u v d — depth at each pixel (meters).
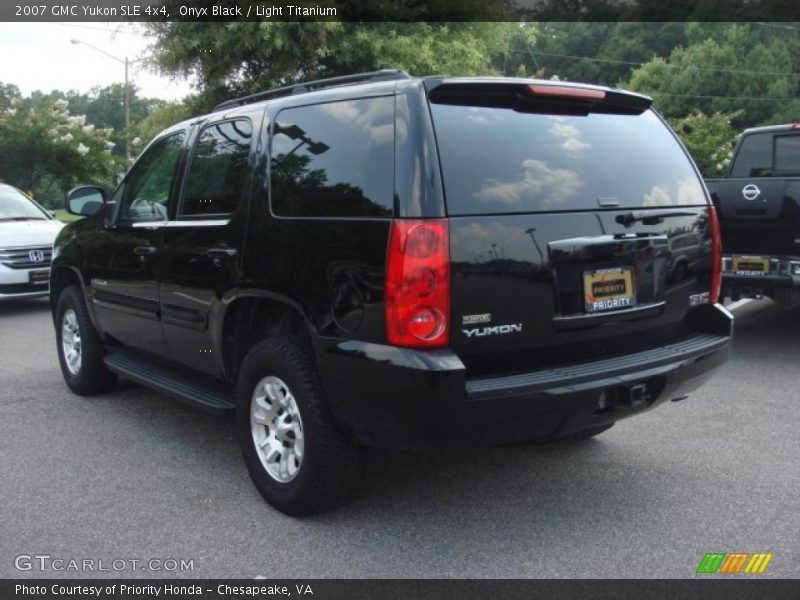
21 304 11.25
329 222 3.54
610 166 3.84
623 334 3.79
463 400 3.19
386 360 3.24
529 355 3.48
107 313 5.52
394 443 3.40
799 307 9.77
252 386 3.97
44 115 20.33
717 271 4.29
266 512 3.95
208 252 4.28
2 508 4.00
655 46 63.88
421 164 3.26
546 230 3.47
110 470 4.53
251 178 4.10
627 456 4.71
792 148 8.23
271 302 3.98
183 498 4.12
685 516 3.87
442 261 3.20
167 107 16.33
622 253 3.72
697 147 36.84
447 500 4.08
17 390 6.31
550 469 4.50
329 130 3.73
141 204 5.18
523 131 3.61
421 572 3.35
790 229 6.84
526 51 54.41
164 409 5.75
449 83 3.40
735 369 6.80
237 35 13.95
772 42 53.31
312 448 3.64
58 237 6.26
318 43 14.16
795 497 4.07
